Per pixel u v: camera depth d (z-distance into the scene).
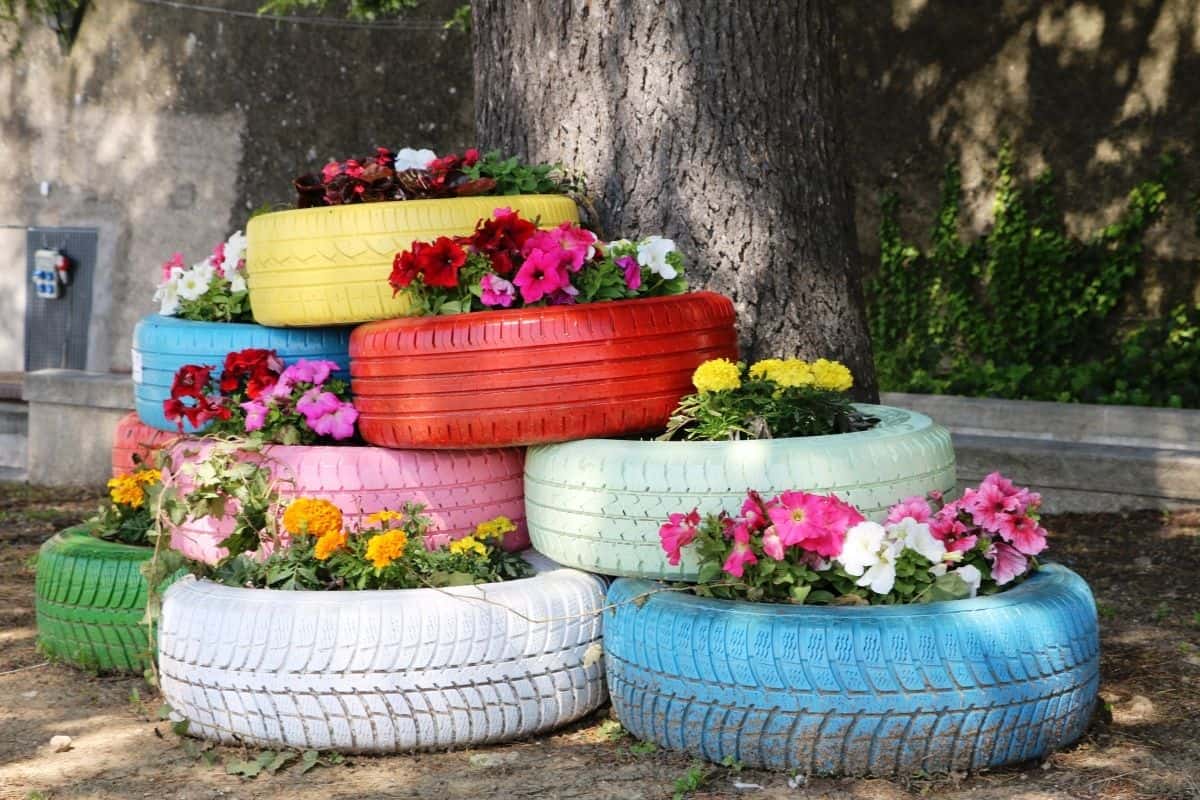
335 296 4.86
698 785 3.86
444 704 4.17
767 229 5.70
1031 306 11.10
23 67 12.73
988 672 3.78
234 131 12.38
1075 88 10.92
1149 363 10.10
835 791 3.79
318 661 4.12
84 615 5.17
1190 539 7.23
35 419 10.08
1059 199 11.05
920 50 11.45
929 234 11.55
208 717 4.30
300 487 4.73
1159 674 4.95
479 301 4.71
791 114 5.79
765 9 5.73
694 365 4.60
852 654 3.76
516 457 4.94
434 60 12.12
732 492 4.16
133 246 12.56
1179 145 10.59
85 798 3.94
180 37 12.42
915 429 4.49
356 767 4.16
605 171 5.72
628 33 5.66
